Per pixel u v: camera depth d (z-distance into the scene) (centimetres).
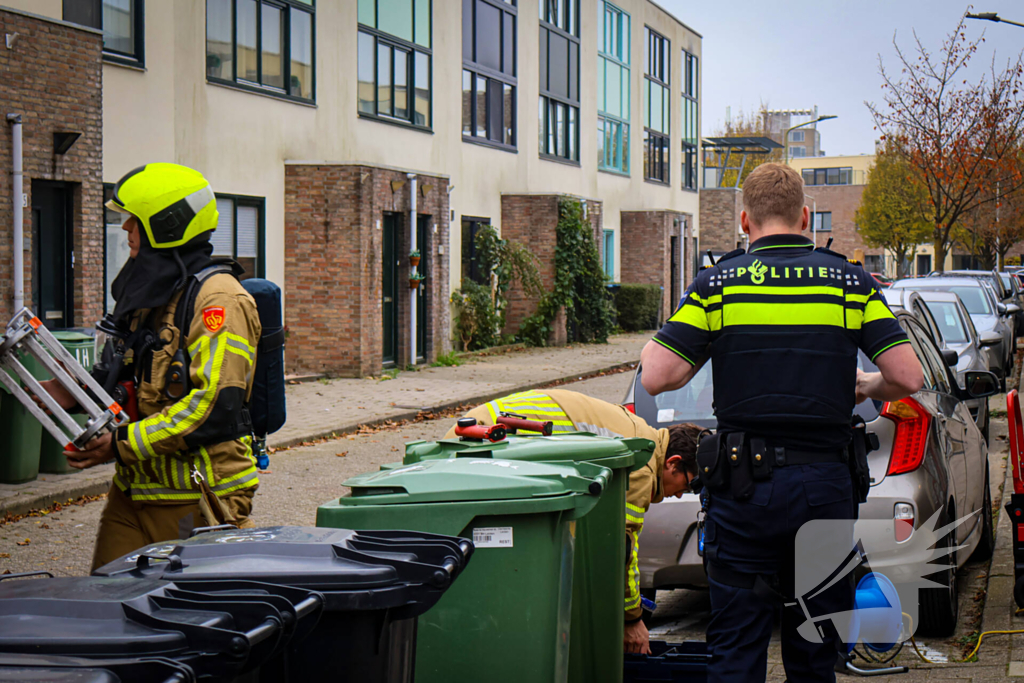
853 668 477
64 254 1252
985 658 508
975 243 4222
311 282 1780
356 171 1753
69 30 1215
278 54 1756
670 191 3997
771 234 344
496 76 2562
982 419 1084
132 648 189
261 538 254
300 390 1625
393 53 2095
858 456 342
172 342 348
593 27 3175
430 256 2052
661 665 408
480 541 315
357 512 316
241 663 197
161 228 348
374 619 239
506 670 315
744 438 331
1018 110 2867
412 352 1980
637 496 404
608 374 2055
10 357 353
